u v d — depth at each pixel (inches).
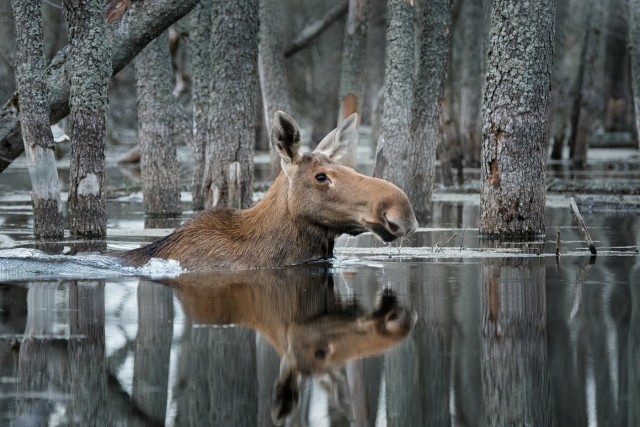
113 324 347.3
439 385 273.3
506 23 571.5
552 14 573.0
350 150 480.4
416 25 1021.8
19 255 481.1
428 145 763.4
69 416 253.4
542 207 596.4
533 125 582.9
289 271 454.6
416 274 452.1
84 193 605.3
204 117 851.4
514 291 403.5
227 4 714.8
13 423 247.9
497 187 594.2
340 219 452.1
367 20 1045.8
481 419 247.3
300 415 254.7
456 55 1475.1
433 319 350.3
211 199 731.4
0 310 369.7
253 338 325.1
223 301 386.3
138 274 453.4
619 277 437.7
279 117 449.4
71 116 603.2
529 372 282.8
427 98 759.7
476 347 311.1
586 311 361.1
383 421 248.1
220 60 719.7
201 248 466.9
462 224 698.2
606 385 271.3
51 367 294.0
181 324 346.3
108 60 600.1
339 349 311.7
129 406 259.8
